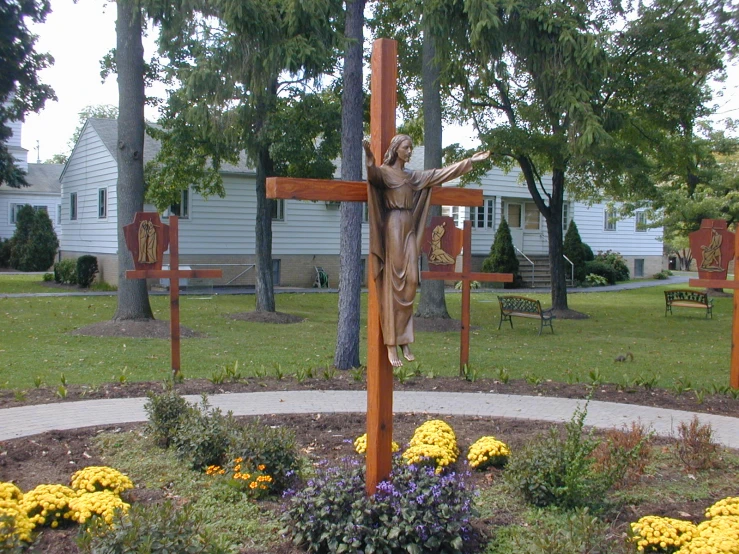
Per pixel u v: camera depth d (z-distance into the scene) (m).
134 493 5.75
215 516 5.34
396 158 4.98
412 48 19.55
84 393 9.39
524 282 34.22
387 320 4.93
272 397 9.52
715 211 26.77
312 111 17.34
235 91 15.38
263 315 19.03
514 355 13.92
